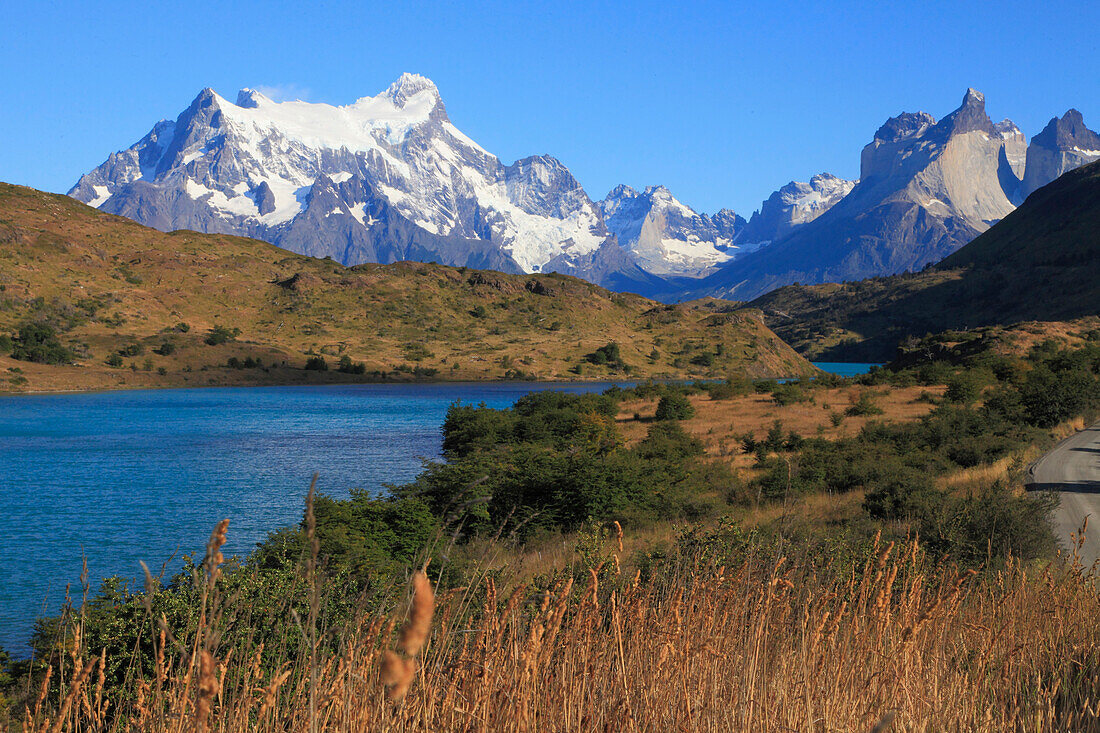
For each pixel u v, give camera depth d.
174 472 57.56
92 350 183.62
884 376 98.88
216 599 1.69
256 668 2.63
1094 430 48.91
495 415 59.03
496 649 2.52
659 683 2.90
